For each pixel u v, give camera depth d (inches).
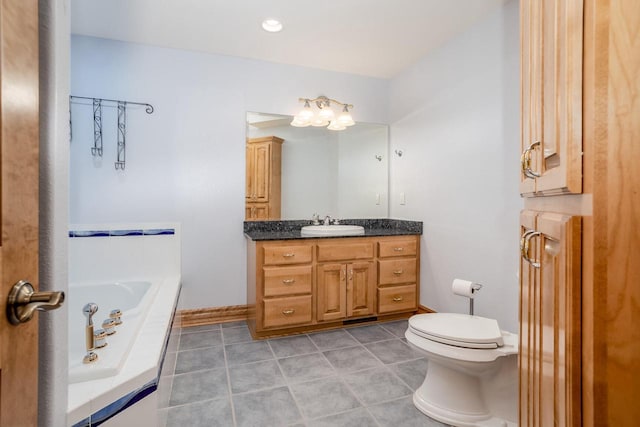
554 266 27.0
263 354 87.8
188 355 87.1
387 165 135.0
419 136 116.4
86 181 99.6
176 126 108.0
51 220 27.8
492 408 61.1
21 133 20.5
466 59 95.4
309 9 86.4
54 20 28.0
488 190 87.8
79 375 41.1
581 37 22.9
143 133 104.7
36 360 22.5
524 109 39.0
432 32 97.3
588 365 22.3
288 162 123.0
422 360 84.4
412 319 68.3
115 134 102.0
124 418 41.6
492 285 86.8
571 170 23.4
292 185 123.8
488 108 87.7
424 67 113.8
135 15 89.0
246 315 115.6
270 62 118.1
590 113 22.1
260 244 97.5
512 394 60.5
